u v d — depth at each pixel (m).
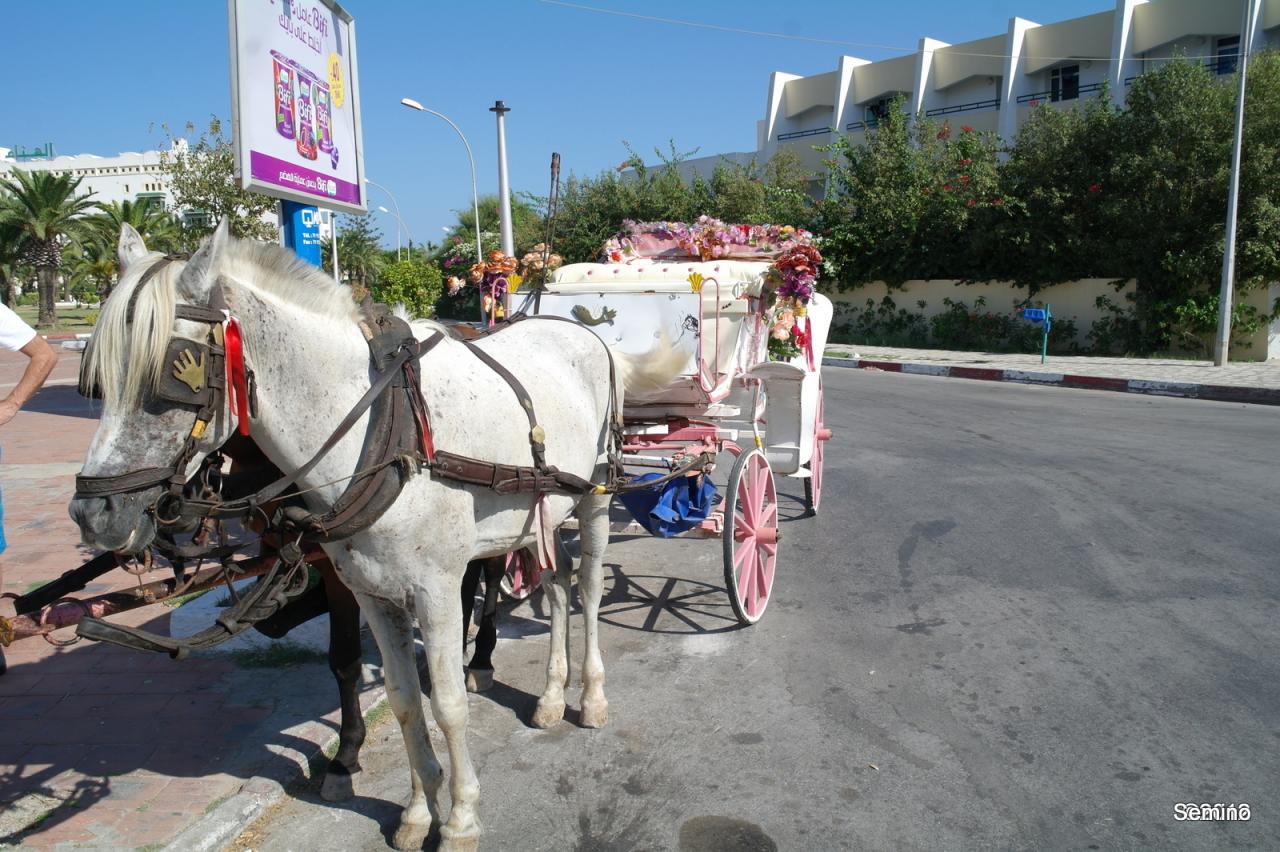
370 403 3.04
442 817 3.53
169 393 2.50
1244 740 4.10
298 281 3.03
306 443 2.95
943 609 5.74
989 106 30.69
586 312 5.76
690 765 4.01
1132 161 19.11
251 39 5.30
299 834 3.56
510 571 5.91
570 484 3.77
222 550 3.09
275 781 3.77
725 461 10.29
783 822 3.58
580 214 29.81
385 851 3.47
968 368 18.12
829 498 8.52
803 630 5.49
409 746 3.44
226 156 21.03
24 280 48.28
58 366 20.75
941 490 8.63
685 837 3.49
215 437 2.67
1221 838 3.42
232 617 2.90
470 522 3.27
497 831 3.55
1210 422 11.94
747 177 29.84
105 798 3.65
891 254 24.41
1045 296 21.86
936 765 3.96
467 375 3.42
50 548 6.85
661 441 5.49
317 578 3.90
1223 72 24.58
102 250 32.25
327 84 6.52
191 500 2.65
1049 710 4.42
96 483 2.44
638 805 3.72
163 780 3.78
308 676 4.78
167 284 2.54
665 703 4.59
